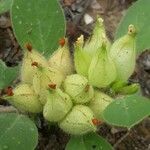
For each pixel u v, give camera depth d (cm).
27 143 13
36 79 12
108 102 13
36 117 15
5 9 16
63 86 13
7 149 13
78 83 12
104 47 12
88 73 13
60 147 16
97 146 13
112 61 12
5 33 19
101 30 13
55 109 12
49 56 15
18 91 13
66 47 13
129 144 17
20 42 15
